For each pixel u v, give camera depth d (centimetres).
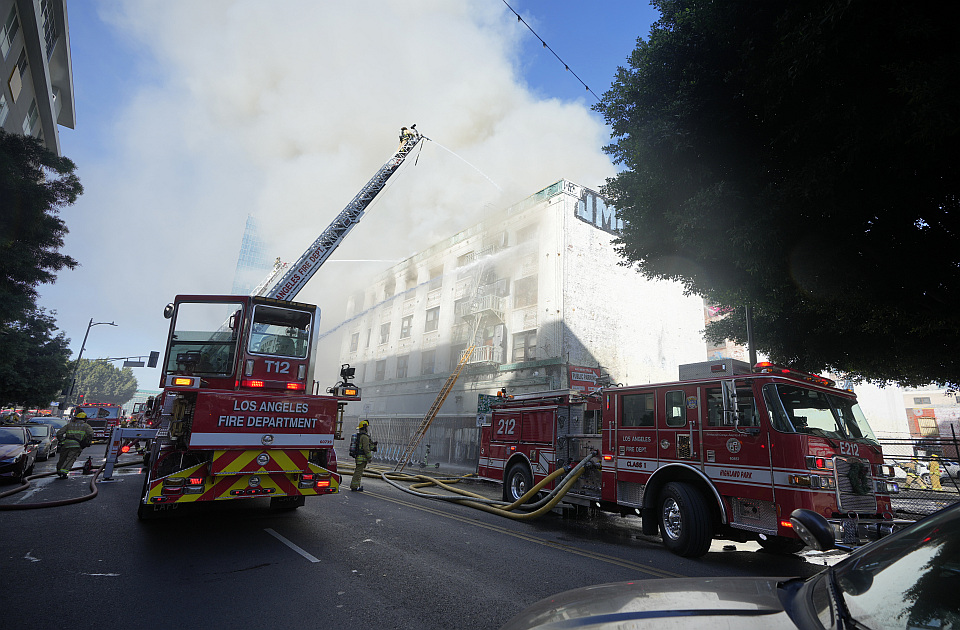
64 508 788
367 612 395
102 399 10069
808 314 1100
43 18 2245
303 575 480
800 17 619
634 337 2383
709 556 691
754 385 655
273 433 634
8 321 1466
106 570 476
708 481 680
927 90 506
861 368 1155
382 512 860
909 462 1389
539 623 181
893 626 153
